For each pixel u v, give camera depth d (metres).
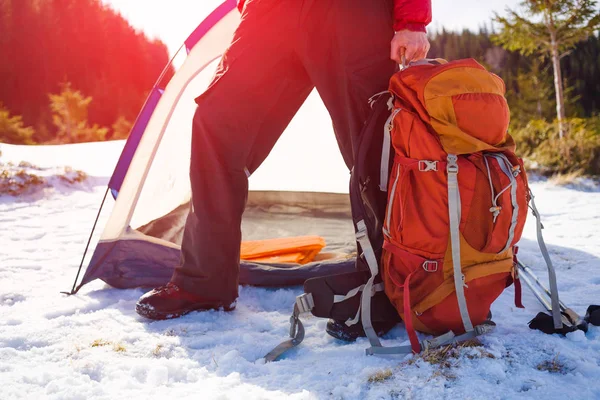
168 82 2.67
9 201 5.15
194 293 2.00
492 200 1.55
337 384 1.45
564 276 2.43
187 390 1.43
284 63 1.91
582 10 10.20
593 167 6.77
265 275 2.40
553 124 8.67
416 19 1.74
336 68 1.82
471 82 1.59
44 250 3.26
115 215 2.50
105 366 1.57
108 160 7.44
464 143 1.55
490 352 1.55
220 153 1.94
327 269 2.42
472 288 1.62
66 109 22.34
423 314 1.67
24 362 1.60
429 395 1.35
